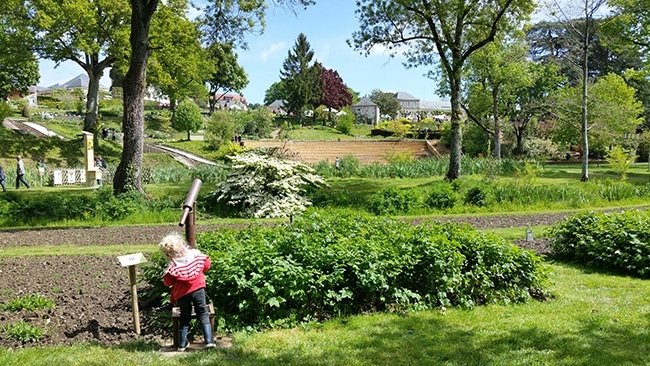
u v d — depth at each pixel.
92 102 40.12
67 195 17.89
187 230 5.54
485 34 25.67
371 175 28.17
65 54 37.00
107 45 38.00
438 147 49.75
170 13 34.88
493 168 24.06
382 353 4.89
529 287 7.09
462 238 6.99
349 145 50.03
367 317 5.96
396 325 5.70
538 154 44.34
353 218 8.40
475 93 39.66
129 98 18.48
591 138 39.00
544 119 51.00
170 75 40.81
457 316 6.05
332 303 5.94
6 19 35.16
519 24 23.86
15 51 34.97
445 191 18.52
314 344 5.14
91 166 27.56
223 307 5.77
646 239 8.68
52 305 6.30
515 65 36.62
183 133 62.56
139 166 18.61
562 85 49.41
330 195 18.42
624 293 7.25
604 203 19.38
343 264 6.04
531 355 4.83
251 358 4.81
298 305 5.89
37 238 12.95
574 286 7.72
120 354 4.87
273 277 5.61
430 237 6.70
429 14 22.89
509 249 7.03
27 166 33.44
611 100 36.56
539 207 18.38
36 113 60.50
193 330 5.50
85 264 8.81
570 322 5.82
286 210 16.77
